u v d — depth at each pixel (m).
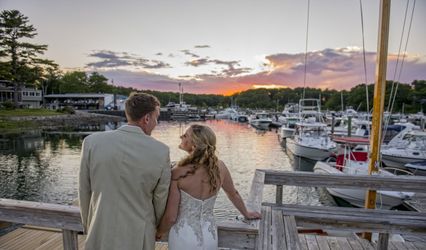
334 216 2.62
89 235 1.30
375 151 4.02
